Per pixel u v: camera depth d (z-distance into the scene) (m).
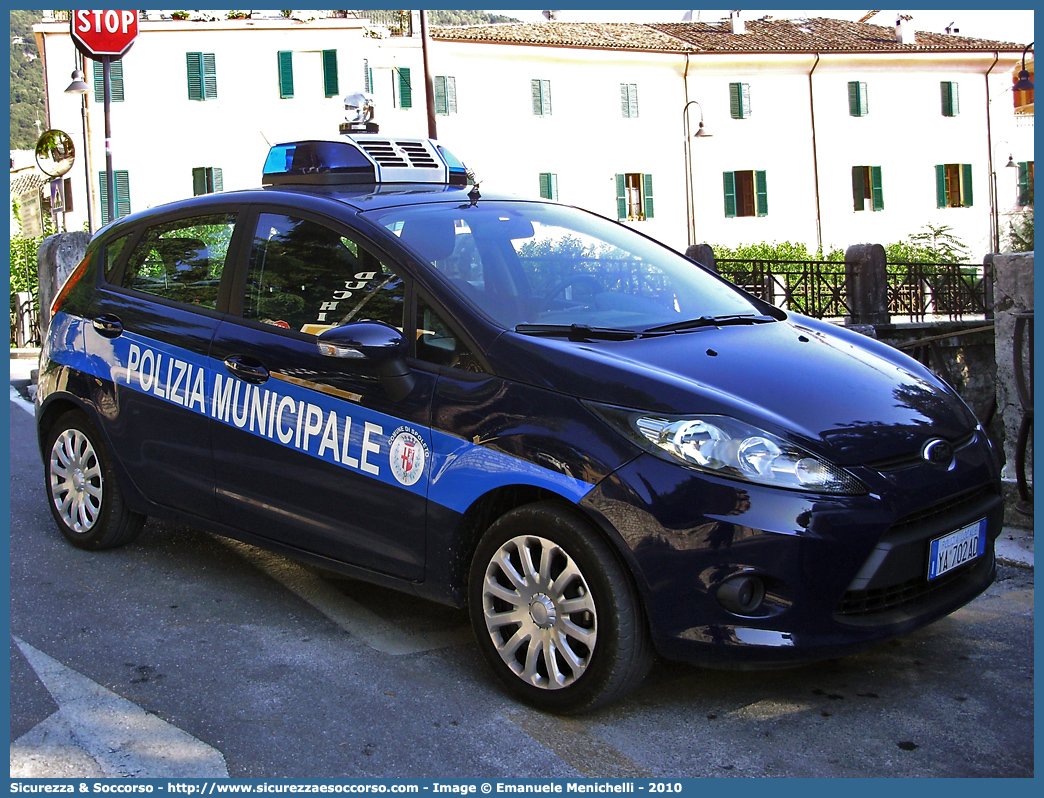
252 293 3.84
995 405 4.75
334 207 3.71
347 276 3.55
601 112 31.20
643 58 31.39
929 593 3.01
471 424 3.08
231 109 29.52
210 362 3.85
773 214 33.22
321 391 3.47
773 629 2.73
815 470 2.78
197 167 29.45
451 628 3.65
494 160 30.14
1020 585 3.97
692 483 2.74
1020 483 4.54
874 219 34.19
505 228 3.78
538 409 2.97
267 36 29.44
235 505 3.80
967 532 3.09
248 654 3.41
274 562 4.37
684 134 32.19
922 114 34.56
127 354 4.18
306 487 3.54
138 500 4.21
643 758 2.74
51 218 28.31
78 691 3.12
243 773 2.66
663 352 3.18
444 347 3.22
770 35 34.97
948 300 19.36
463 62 29.70
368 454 3.33
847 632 2.78
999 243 35.75
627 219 31.72
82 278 4.57
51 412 4.60
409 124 29.55
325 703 3.05
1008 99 35.59
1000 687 3.12
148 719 2.95
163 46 29.12
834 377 3.23
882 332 15.48
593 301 3.57
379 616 3.77
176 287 4.13
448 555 3.16
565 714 2.97
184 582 4.11
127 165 29.19
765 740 2.83
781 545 2.70
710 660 2.76
